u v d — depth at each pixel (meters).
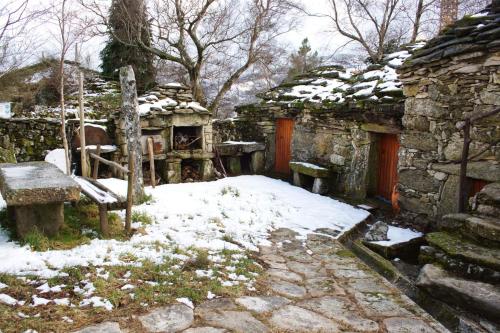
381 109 7.02
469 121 4.91
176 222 5.45
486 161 5.25
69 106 13.12
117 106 13.58
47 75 13.21
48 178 4.29
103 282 3.27
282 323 3.09
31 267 3.40
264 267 4.34
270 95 10.67
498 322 3.32
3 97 11.50
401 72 6.34
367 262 4.98
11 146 8.45
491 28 5.14
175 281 3.50
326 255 4.93
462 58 5.38
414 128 6.32
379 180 7.99
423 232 6.03
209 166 9.61
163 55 15.06
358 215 6.94
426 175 6.13
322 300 3.62
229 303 3.29
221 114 21.77
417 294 3.98
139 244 4.33
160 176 9.34
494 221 4.30
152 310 3.00
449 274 3.93
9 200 3.66
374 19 18.91
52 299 2.96
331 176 8.58
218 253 4.44
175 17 14.87
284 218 6.54
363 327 3.17
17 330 2.52
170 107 8.98
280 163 10.59
